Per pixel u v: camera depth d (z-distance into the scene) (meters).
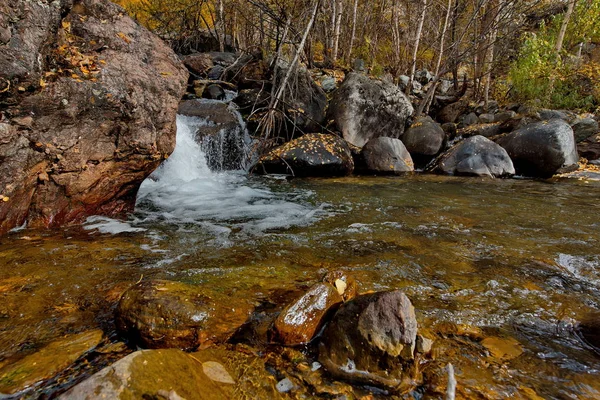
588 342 1.97
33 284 2.35
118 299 2.20
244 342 1.85
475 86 12.47
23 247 2.87
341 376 1.65
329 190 5.95
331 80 10.73
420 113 10.37
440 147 8.80
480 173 7.50
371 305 1.73
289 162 7.09
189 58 11.12
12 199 3.00
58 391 1.47
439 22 12.45
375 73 12.47
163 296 1.88
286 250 3.19
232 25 13.88
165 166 6.21
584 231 3.89
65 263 2.68
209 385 1.45
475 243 3.46
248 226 3.93
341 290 2.18
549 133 7.55
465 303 2.33
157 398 1.24
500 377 1.69
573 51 13.12
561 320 2.18
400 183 6.64
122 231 3.55
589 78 10.93
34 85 3.00
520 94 11.48
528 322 2.15
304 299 1.96
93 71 3.54
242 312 2.03
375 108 9.04
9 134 2.86
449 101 12.20
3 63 2.81
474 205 5.05
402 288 2.50
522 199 5.48
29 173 3.06
